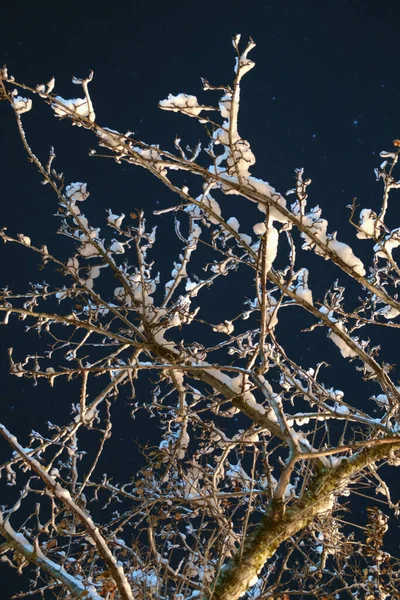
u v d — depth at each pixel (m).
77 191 5.81
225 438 5.96
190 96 4.64
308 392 5.50
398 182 5.21
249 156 4.84
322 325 5.59
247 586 4.96
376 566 5.29
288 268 5.47
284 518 5.13
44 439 5.69
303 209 5.02
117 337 5.53
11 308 5.23
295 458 4.58
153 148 4.53
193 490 6.04
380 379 5.58
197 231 6.18
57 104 4.41
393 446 5.52
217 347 5.91
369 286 5.26
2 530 4.68
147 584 5.11
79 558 5.37
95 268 5.92
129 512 5.81
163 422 6.16
